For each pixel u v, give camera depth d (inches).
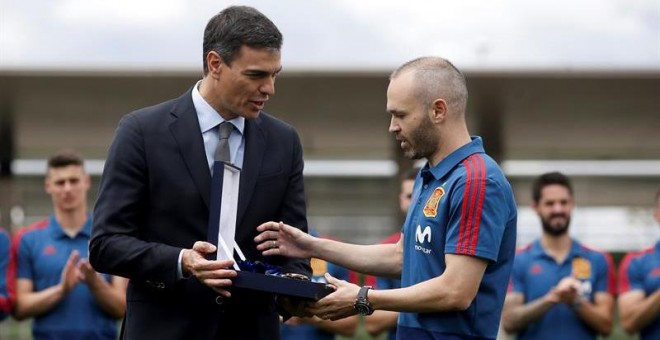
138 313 249.1
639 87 783.7
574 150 1086.4
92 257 244.5
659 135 983.0
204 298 246.7
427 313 248.7
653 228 740.0
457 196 243.1
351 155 1119.6
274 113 870.4
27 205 978.1
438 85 245.4
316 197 1176.2
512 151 1090.1
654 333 406.0
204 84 249.9
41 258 396.2
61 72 748.0
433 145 249.0
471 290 241.3
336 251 267.9
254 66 238.4
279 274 243.4
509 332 406.9
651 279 409.1
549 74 758.5
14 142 985.5
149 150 245.3
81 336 385.4
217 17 243.1
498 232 242.2
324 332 412.8
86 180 406.3
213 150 248.7
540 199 408.5
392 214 946.7
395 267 271.1
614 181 1318.9
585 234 741.9
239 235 248.5
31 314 388.5
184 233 245.3
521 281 408.2
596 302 406.3
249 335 251.8
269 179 253.1
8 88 780.6
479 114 879.1
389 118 886.4
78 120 888.9
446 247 243.6
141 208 246.4
